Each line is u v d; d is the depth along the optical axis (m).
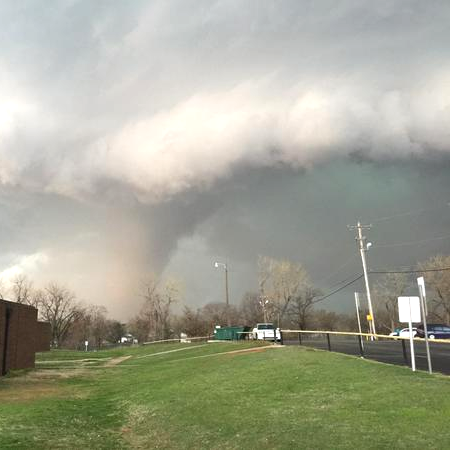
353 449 8.54
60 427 13.34
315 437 9.57
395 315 90.69
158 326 94.50
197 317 101.00
